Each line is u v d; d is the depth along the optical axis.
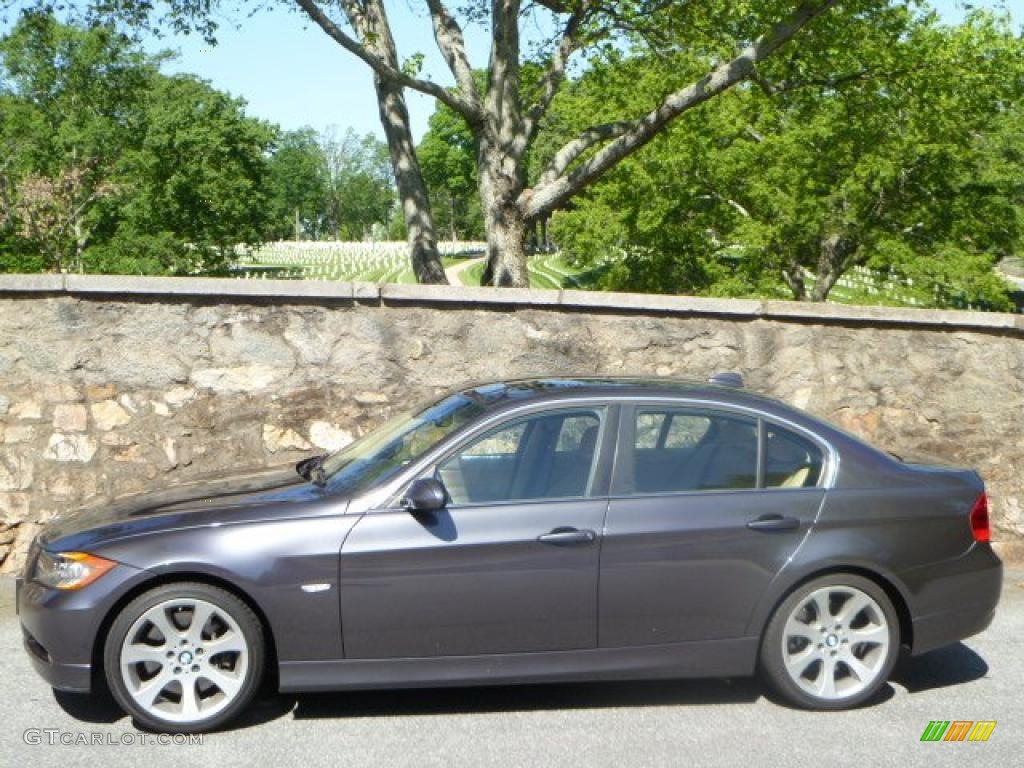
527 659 5.02
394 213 165.38
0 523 7.79
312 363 8.35
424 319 8.53
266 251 122.00
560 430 5.21
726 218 36.78
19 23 14.57
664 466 5.21
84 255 54.19
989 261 35.81
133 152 54.62
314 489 5.27
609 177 36.50
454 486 5.06
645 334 8.84
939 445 9.16
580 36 14.70
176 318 8.12
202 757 4.63
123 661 4.79
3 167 51.69
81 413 7.96
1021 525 9.11
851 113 16.81
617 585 5.03
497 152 13.87
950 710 5.32
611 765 4.59
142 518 5.04
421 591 4.91
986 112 23.28
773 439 5.34
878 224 37.16
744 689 5.60
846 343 9.09
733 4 13.67
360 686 4.93
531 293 8.62
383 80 14.02
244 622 4.85
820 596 5.19
